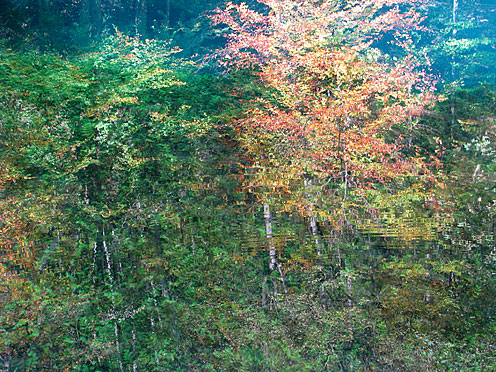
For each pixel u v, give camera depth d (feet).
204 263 38.68
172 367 33.58
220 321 35.45
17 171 36.01
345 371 31.65
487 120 46.19
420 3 73.20
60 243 36.58
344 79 41.01
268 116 41.14
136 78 41.29
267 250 39.40
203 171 42.65
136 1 70.28
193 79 49.55
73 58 50.21
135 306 36.58
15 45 52.03
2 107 37.14
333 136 39.81
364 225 39.70
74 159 38.55
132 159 38.17
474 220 39.42
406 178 42.45
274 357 32.14
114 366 33.40
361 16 55.52
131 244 38.14
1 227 34.88
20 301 32.71
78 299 34.37
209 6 69.21
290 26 45.93
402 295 35.42
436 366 30.83
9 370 30.78
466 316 34.27
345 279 36.52
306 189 40.27
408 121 45.75
